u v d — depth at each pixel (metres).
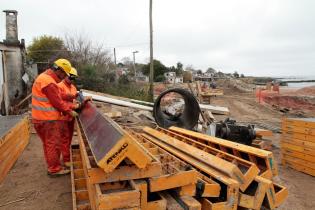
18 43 14.53
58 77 5.27
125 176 2.93
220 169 3.85
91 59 28.62
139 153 2.77
